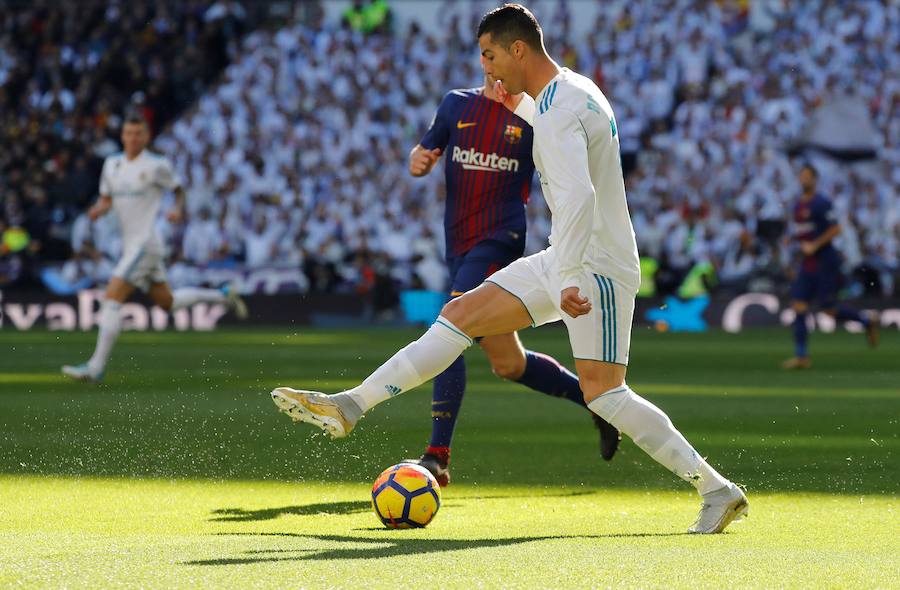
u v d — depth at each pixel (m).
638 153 91.38
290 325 77.62
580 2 98.56
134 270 36.16
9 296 76.75
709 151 87.38
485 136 20.52
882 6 94.56
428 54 95.88
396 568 11.58
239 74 95.62
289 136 90.19
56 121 93.69
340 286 80.19
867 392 36.53
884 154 87.44
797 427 27.73
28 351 52.62
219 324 77.25
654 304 79.00
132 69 97.25
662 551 12.82
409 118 92.75
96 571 11.32
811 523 15.70
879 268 79.06
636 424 15.30
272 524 15.68
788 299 78.06
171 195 84.12
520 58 15.23
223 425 26.80
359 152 89.12
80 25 99.00
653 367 46.66
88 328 75.69
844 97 88.00
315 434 25.27
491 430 27.31
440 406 19.66
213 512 16.62
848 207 82.81
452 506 17.59
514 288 16.03
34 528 15.11
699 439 25.55
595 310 15.30
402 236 83.31
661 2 96.81
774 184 84.38
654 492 18.89
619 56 94.19
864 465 21.67
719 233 80.62
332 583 10.88
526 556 12.35
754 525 15.54
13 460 21.36
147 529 15.12
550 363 20.45
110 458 21.73
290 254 82.62
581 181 14.39
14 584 10.75
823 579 11.27
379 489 15.35
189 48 98.56
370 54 95.75
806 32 94.62
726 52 94.88
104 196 36.41
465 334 15.99
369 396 15.65
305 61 95.75
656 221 81.12
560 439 25.70
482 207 20.72
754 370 45.25
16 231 82.31
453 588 10.71
